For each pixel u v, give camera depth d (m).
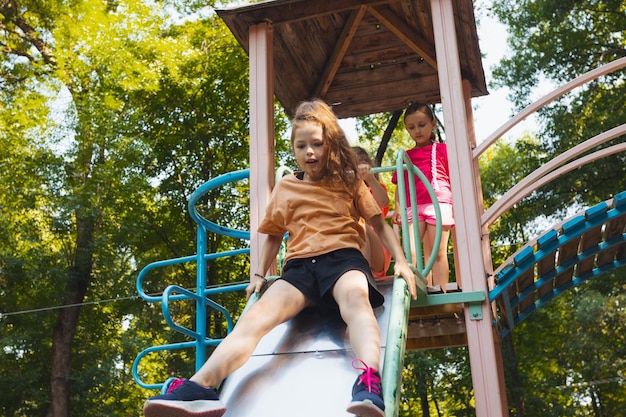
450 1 4.89
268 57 5.25
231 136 19.52
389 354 2.68
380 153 7.79
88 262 16.70
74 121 17.11
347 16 6.54
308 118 3.18
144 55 18.02
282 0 5.15
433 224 5.14
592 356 18.91
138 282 4.76
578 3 18.61
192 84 18.70
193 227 19.25
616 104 17.73
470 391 20.05
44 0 17.92
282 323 3.08
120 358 18.45
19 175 16.84
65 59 17.50
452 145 4.59
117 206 16.94
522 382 18.44
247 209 19.28
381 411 2.26
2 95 18.41
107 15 17.89
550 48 18.55
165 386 3.28
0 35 18.77
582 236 5.27
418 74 7.07
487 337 4.17
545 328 19.89
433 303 4.23
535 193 18.30
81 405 16.70
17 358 16.78
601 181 17.61
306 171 3.22
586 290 18.25
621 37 18.61
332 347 2.86
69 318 16.69
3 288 16.69
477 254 4.33
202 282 4.69
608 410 21.58
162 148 19.30
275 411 2.54
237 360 2.68
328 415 2.46
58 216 16.39
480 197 6.10
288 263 3.09
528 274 5.42
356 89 7.20
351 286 2.86
